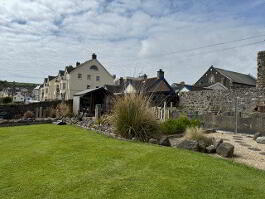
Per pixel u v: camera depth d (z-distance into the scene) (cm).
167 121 895
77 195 299
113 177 359
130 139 686
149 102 760
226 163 435
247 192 307
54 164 430
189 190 310
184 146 567
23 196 299
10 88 7706
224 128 1053
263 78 1512
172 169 393
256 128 928
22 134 852
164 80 2438
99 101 2084
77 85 3900
